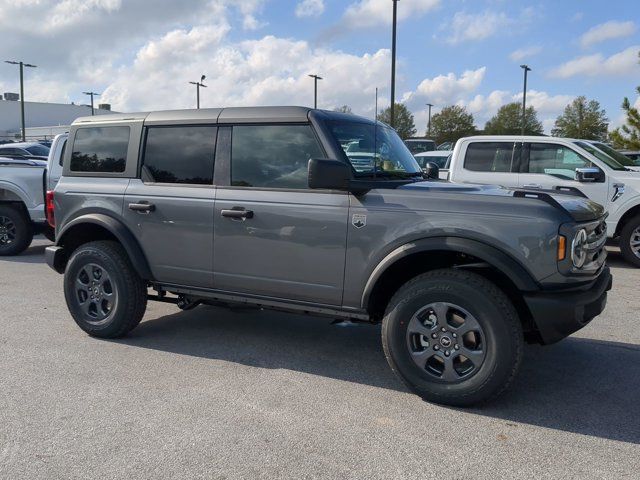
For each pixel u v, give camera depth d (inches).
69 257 228.5
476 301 150.9
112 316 210.2
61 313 253.1
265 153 184.2
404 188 168.6
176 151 199.8
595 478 123.6
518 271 149.3
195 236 193.0
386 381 177.5
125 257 210.4
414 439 139.9
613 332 228.5
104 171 213.9
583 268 154.2
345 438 140.2
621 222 362.9
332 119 181.3
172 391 167.5
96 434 141.2
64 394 164.6
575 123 2336.4
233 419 149.9
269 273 181.9
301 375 181.8
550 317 148.3
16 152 821.9
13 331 225.6
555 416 153.3
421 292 157.4
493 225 152.0
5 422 147.3
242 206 183.6
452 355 155.9
